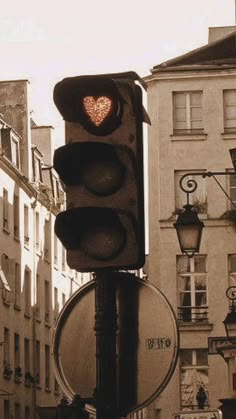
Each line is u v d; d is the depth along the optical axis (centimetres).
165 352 628
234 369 3044
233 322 2714
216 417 2530
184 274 4903
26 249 6356
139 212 607
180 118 5034
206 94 5025
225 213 4922
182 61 5081
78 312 656
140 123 617
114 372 603
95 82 616
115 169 612
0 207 5878
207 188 4962
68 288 7475
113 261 604
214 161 4988
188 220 1844
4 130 6166
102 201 613
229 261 4903
